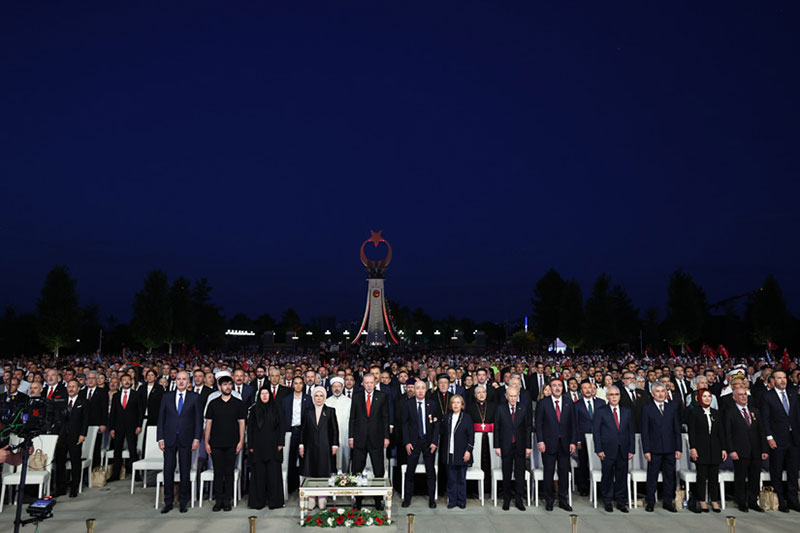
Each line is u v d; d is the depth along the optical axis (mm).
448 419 10281
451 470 10188
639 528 9000
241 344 108625
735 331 67625
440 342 142125
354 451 10469
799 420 10141
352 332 127500
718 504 9977
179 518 9492
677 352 60344
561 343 63812
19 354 55250
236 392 12273
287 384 14867
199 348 90750
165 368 17172
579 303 66438
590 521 9359
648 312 83000
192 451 10094
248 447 10180
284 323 140125
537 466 11078
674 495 10148
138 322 61062
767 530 8875
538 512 9891
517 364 20719
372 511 9203
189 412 10031
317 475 10008
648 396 12258
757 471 10070
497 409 10305
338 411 11336
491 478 11195
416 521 9336
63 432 10805
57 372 12977
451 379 14406
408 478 10273
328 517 9023
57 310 48250
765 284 53094
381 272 100875
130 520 9375
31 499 10664
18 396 7262
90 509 10016
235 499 10391
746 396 10133
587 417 11414
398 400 11227
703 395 10016
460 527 9031
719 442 9883
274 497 10102
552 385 10266
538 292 81562
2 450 6805
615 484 10156
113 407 12180
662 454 9961
